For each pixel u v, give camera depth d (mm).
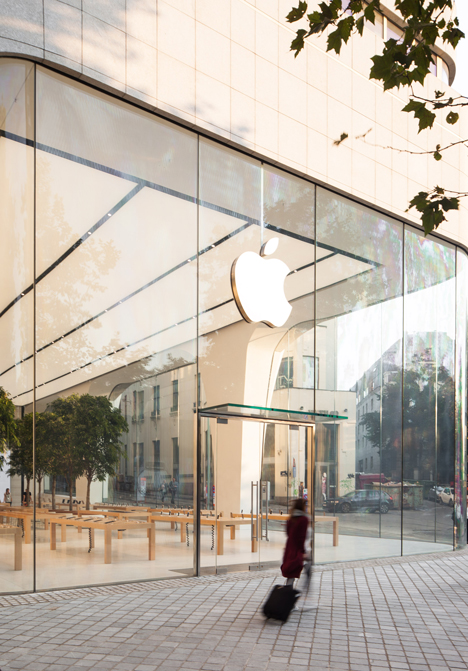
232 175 11398
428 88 15328
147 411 9875
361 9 4520
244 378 11211
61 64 9062
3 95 8828
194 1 10742
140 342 9914
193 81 10633
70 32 9188
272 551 11117
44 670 5336
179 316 10414
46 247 9109
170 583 9328
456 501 15609
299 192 12555
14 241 8859
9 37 8609
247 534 10812
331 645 6293
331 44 4613
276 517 11328
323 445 12453
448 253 16281
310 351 12469
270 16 11953
